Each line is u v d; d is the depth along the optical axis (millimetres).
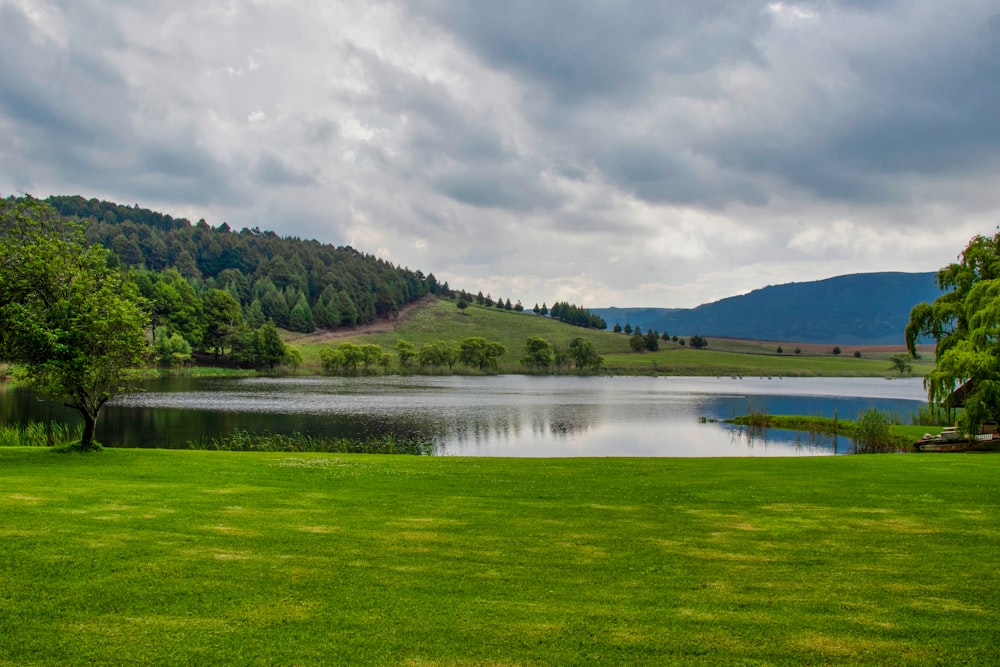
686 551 11852
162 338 126625
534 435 48312
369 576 10016
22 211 24000
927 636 8078
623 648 7648
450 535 12703
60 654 7090
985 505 16156
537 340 179625
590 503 16234
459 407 69625
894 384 144750
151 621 8047
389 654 7348
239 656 7180
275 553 11094
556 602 9109
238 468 20828
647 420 60000
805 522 14250
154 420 50844
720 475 21125
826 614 8789
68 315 23156
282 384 105500
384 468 22016
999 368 28672
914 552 11867
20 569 9633
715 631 8172
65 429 43375
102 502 14539
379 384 113750
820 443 45812
